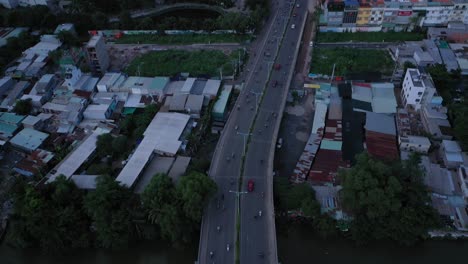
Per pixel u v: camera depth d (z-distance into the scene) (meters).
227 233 95.69
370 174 96.06
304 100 144.88
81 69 153.00
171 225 92.88
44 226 96.88
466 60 157.75
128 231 98.00
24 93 146.88
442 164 116.81
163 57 169.75
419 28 182.38
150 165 115.00
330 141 123.31
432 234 99.12
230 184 107.75
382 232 97.50
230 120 130.38
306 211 99.00
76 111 134.12
